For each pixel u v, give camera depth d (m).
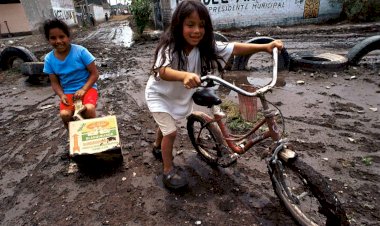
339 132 3.12
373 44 5.41
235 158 2.28
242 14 11.86
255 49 2.03
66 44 2.70
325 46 8.13
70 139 2.51
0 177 2.71
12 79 6.34
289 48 8.11
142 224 2.02
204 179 2.47
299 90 4.53
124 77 5.86
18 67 7.17
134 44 10.79
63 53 2.78
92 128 2.60
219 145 2.39
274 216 2.01
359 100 4.00
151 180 2.50
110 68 6.78
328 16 12.70
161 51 1.90
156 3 12.63
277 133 1.81
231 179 2.44
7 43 14.30
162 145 2.28
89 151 2.45
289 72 5.59
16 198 2.40
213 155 2.62
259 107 3.76
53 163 2.88
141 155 2.90
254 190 2.29
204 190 2.33
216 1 11.34
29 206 2.29
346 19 12.51
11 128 3.80
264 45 1.99
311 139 3.00
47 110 4.38
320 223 1.87
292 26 12.22
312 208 2.05
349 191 2.21
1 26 19.92
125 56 8.30
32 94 5.24
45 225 2.08
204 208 2.13
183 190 2.34
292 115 3.62
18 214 2.21
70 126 2.58
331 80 4.94
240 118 3.41
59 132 3.58
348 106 3.81
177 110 2.23
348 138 2.97
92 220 2.09
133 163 2.77
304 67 5.53
